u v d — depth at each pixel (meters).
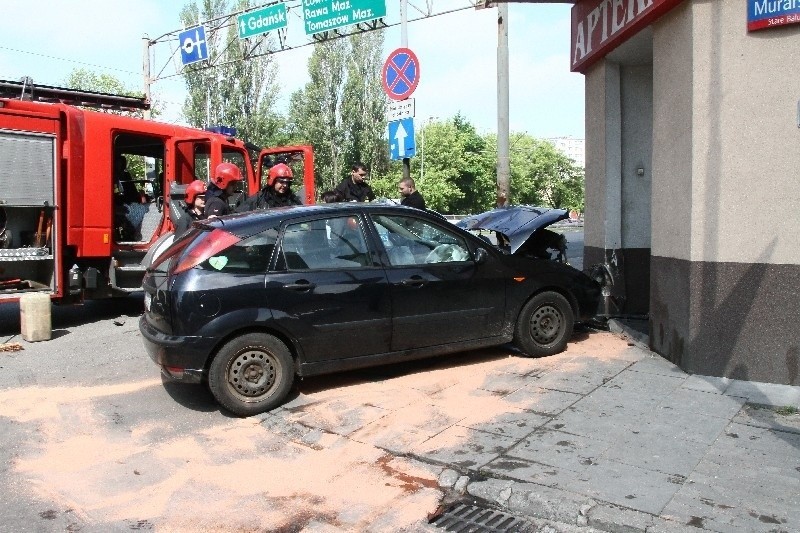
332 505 3.77
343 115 54.94
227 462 4.43
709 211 5.72
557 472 3.93
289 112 56.19
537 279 6.50
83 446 4.73
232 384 5.22
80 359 7.23
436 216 6.23
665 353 6.42
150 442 4.80
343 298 5.54
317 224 5.66
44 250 8.89
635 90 8.30
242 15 19.38
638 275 8.48
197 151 10.99
